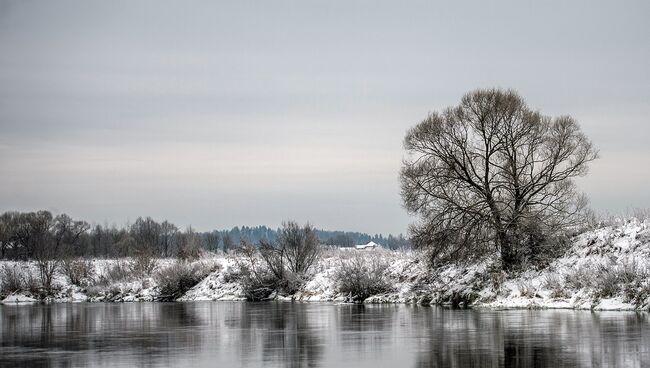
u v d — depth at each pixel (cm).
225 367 2584
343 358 2764
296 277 7500
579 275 5034
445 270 6197
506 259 5712
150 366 2648
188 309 6141
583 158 5628
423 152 5856
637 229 5272
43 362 2802
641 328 3438
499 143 5684
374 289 6631
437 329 3728
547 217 5653
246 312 5512
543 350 2780
